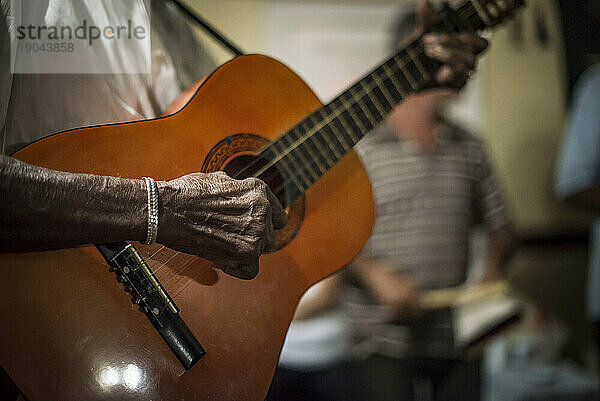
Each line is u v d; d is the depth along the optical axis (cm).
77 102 105
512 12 129
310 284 105
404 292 226
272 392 231
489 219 248
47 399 82
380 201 235
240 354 93
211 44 270
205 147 99
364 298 235
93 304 86
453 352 231
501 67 316
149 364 87
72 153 89
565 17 317
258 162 104
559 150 320
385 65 120
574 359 310
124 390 85
